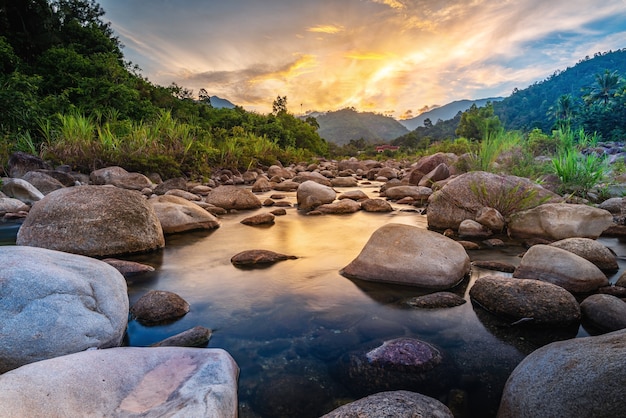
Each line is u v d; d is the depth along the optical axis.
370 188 12.09
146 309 2.62
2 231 5.34
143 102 19.42
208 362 1.71
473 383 1.88
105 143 11.44
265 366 2.05
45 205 4.13
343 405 1.61
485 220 5.08
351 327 2.50
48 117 12.87
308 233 5.44
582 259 2.99
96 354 1.67
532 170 7.51
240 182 13.52
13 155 9.30
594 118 34.34
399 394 1.58
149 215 4.52
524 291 2.56
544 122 60.19
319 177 12.56
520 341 2.29
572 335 2.34
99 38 22.84
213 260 4.10
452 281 3.17
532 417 1.41
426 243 3.44
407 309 2.76
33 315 1.95
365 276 3.42
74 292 2.16
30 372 1.42
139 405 1.44
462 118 44.53
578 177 7.11
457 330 2.44
